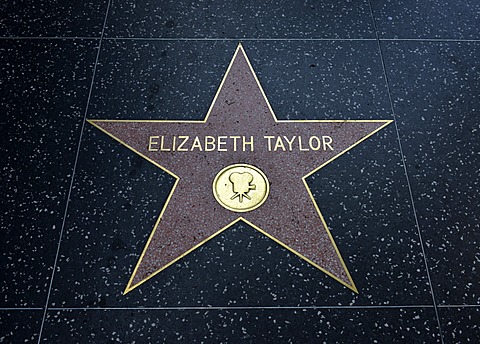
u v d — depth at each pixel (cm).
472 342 120
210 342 119
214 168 144
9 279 126
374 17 178
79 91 158
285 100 157
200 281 127
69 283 126
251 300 125
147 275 128
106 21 174
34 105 155
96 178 142
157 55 166
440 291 127
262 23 175
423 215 138
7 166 144
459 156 149
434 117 156
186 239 133
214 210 137
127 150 147
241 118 153
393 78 164
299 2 181
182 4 179
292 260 130
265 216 137
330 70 165
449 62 168
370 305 125
